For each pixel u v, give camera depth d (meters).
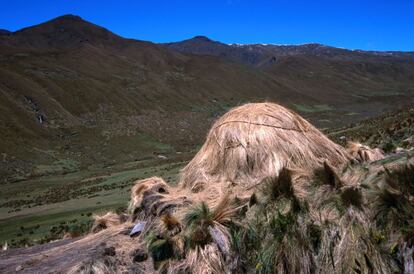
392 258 3.91
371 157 6.77
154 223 5.52
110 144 105.75
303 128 6.77
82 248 5.75
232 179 6.25
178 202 5.77
